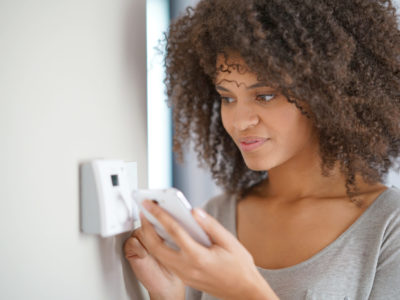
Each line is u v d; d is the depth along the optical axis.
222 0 0.80
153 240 0.61
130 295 0.74
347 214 0.92
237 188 1.14
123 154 0.69
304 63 0.74
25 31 0.47
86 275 0.59
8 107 0.45
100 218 0.57
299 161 0.97
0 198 0.44
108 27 0.64
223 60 0.82
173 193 0.52
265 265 0.96
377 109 0.88
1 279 0.44
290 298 0.87
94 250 0.61
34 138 0.49
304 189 1.00
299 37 0.76
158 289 0.74
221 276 0.59
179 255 0.58
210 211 1.12
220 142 1.16
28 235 0.48
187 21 0.96
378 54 0.85
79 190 0.58
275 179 1.03
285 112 0.81
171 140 1.90
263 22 0.76
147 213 0.58
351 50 0.80
